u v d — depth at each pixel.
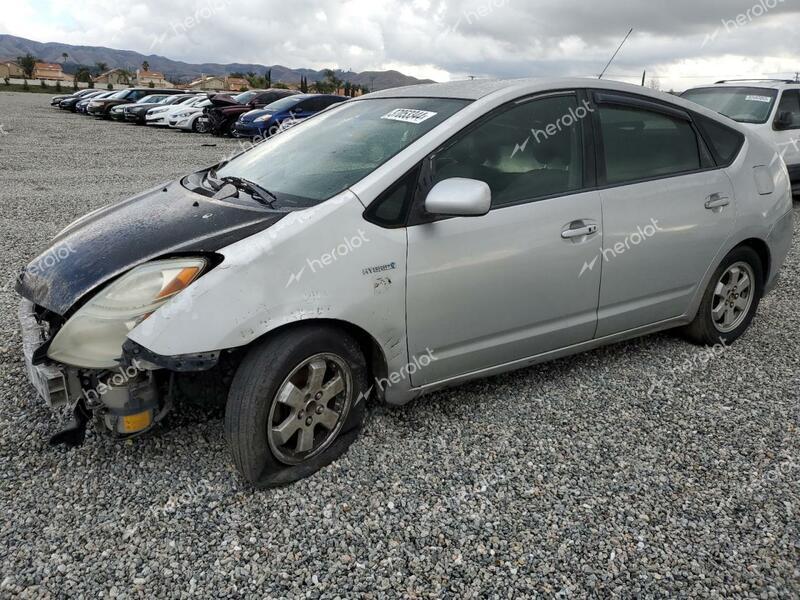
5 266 5.77
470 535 2.50
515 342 3.31
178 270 2.51
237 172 3.53
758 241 4.25
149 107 26.30
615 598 2.22
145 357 2.39
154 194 3.50
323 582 2.25
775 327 4.72
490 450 3.07
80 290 2.61
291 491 2.72
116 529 2.46
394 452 3.02
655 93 3.86
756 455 3.09
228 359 2.73
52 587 2.18
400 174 2.88
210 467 2.85
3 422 3.15
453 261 2.96
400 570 2.32
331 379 2.83
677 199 3.74
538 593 2.23
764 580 2.32
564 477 2.88
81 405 2.65
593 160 3.47
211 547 2.39
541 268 3.23
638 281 3.67
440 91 3.53
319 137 3.54
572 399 3.58
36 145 16.84
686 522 2.61
